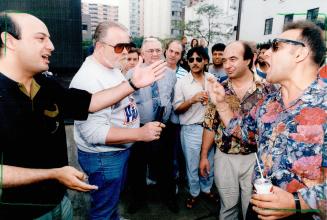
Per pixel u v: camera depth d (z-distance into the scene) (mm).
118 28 1975
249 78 2262
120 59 2076
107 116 1935
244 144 2156
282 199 1208
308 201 1192
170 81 3170
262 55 2320
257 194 1238
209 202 3357
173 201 3156
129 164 3084
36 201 1393
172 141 3189
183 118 3107
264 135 1474
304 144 1275
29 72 1359
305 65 1344
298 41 1314
